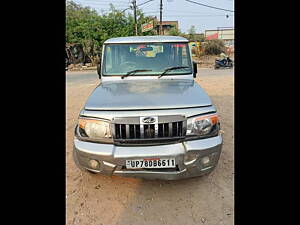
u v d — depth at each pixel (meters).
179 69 3.44
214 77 14.16
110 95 2.68
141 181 2.81
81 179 2.87
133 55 3.46
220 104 6.59
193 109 2.35
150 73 3.41
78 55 24.55
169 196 2.55
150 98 2.53
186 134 2.31
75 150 2.45
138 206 2.41
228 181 2.78
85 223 2.19
